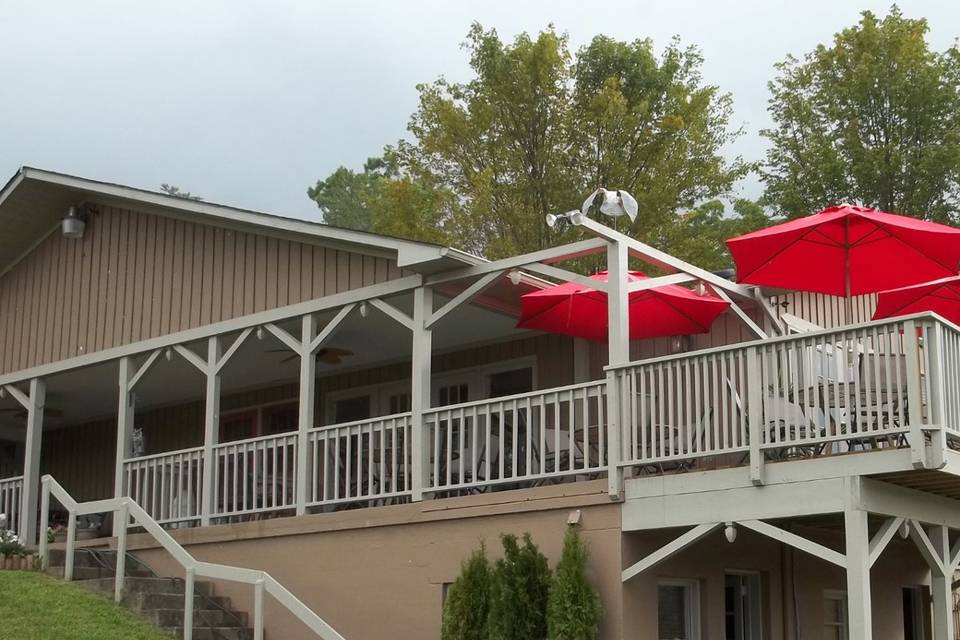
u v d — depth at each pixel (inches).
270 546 482.6
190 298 549.6
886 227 406.6
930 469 334.0
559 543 399.9
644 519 381.4
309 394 488.1
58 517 716.7
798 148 1021.2
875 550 350.6
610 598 382.9
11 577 457.1
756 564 439.5
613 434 391.2
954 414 346.6
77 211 608.1
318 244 500.7
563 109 950.4
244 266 530.0
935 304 477.4
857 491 343.6
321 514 469.7
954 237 405.7
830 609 487.8
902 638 511.8
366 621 445.4
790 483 355.9
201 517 510.0
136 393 684.7
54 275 621.6
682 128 940.6
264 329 515.2
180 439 712.4
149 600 445.1
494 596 389.7
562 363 546.6
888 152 979.9
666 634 407.5
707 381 378.0
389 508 448.1
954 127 976.9
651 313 485.7
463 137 952.3
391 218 952.9
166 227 569.6
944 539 388.2
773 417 369.1
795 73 1048.2
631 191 924.6
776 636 442.9
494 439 481.4
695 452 375.9
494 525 418.3
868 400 347.9
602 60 961.5
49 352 611.5
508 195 934.4
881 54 1007.6
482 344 575.8
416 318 458.0
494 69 948.0
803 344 360.2
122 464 553.3
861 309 556.1
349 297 483.8
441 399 588.1
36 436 605.9
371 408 618.5
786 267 440.5
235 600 483.2
